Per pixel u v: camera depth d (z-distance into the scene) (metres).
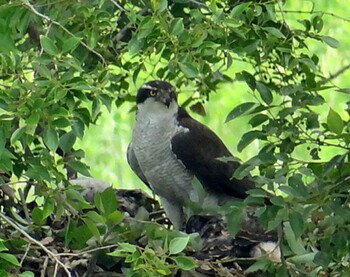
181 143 14.27
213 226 13.24
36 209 11.51
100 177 20.70
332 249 10.96
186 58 11.11
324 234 11.05
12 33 10.88
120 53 12.88
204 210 14.09
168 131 14.36
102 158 20.70
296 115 11.47
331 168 10.76
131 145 14.76
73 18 11.30
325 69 20.95
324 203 10.64
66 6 11.48
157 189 14.53
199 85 14.44
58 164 10.79
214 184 14.30
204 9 13.03
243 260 11.77
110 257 11.72
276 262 11.43
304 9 20.38
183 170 14.34
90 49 11.21
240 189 14.27
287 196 10.71
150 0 11.55
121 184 20.73
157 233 11.16
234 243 12.56
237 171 10.91
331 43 12.30
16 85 10.08
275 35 11.76
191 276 11.91
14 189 12.89
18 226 10.92
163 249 10.17
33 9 10.72
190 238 10.68
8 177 12.50
